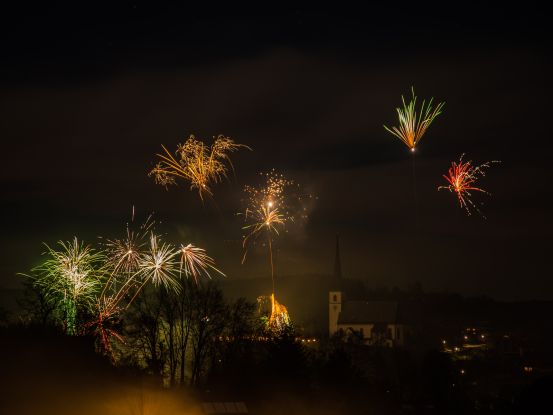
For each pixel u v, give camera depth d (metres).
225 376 89.69
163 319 98.81
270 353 87.75
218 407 79.12
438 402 118.00
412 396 121.31
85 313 92.69
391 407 95.19
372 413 89.75
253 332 100.31
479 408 117.12
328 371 86.56
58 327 82.12
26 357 70.06
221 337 99.88
